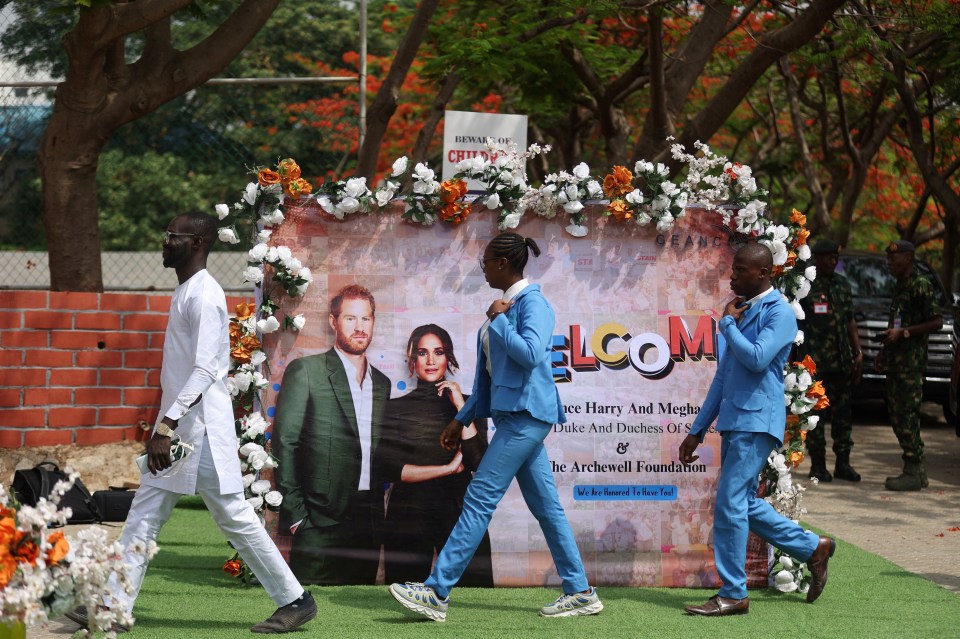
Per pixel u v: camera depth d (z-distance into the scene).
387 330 6.17
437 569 5.39
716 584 6.24
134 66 8.98
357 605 5.71
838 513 8.62
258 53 14.16
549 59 13.79
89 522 7.69
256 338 6.05
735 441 5.64
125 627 5.09
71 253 8.98
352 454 6.14
